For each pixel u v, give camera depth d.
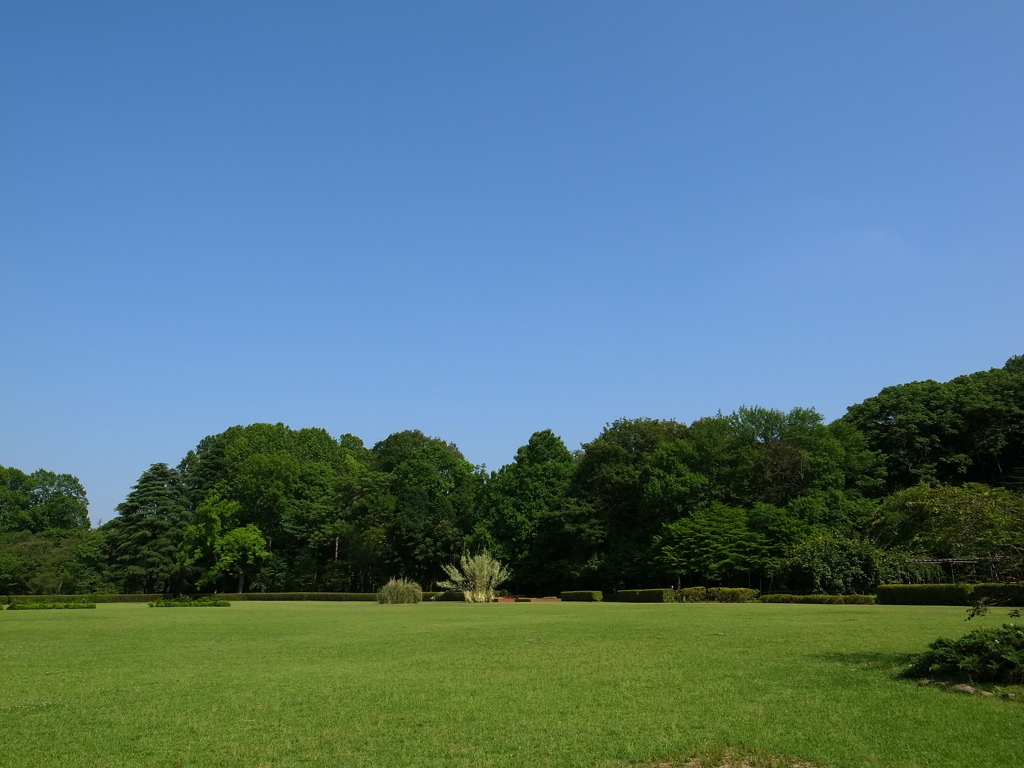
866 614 29.70
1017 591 12.55
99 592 73.00
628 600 55.31
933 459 61.69
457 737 9.18
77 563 73.81
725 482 60.78
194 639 23.72
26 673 15.80
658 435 66.50
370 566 78.56
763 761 7.67
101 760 8.53
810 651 16.44
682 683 12.49
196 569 74.56
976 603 13.20
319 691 12.73
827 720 9.31
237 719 10.55
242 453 88.44
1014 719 9.01
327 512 80.62
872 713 9.62
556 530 66.38
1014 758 7.47
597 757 8.07
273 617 35.94
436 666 15.71
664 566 56.81
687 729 9.11
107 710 11.39
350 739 9.20
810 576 48.34
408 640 21.91
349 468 95.06
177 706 11.62
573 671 14.37
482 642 20.72
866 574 46.94
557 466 70.38
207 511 72.12
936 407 62.09
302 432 102.81
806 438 58.69
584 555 64.38
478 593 57.06
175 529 75.62
